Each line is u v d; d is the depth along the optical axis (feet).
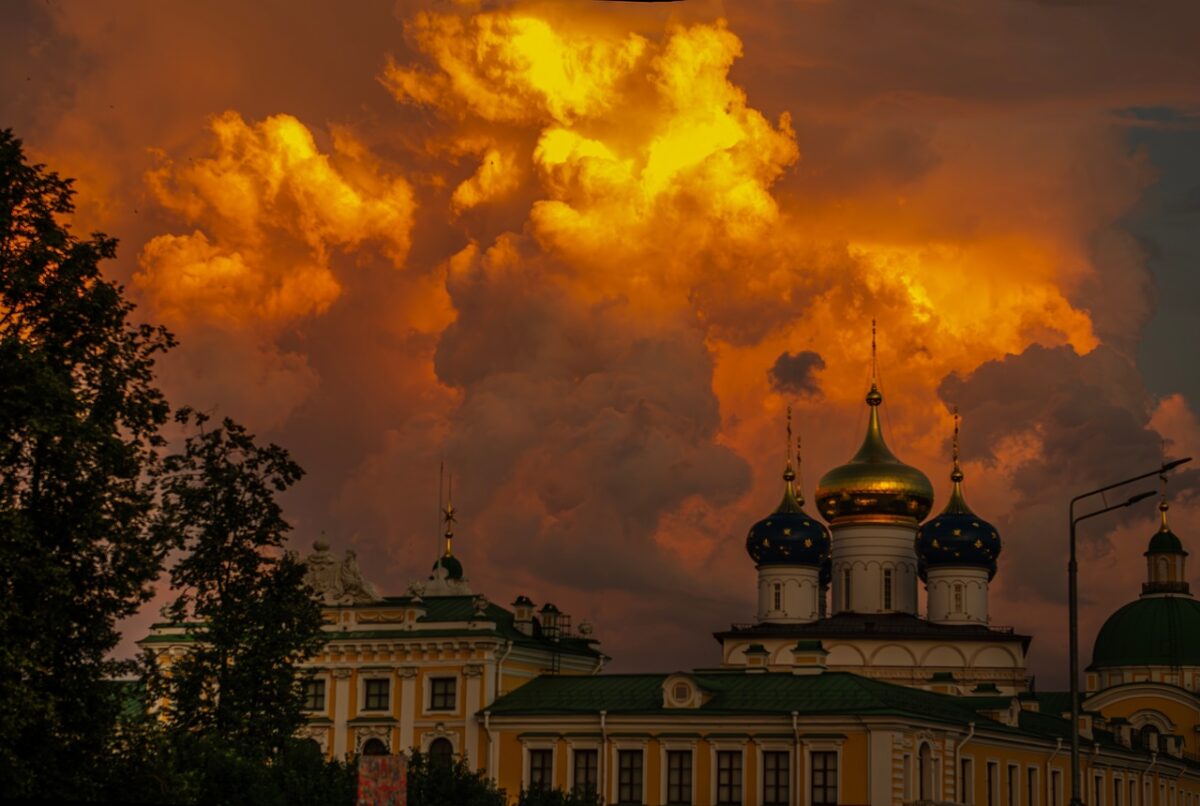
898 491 552.41
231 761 282.15
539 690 430.61
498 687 426.92
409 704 428.97
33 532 232.12
